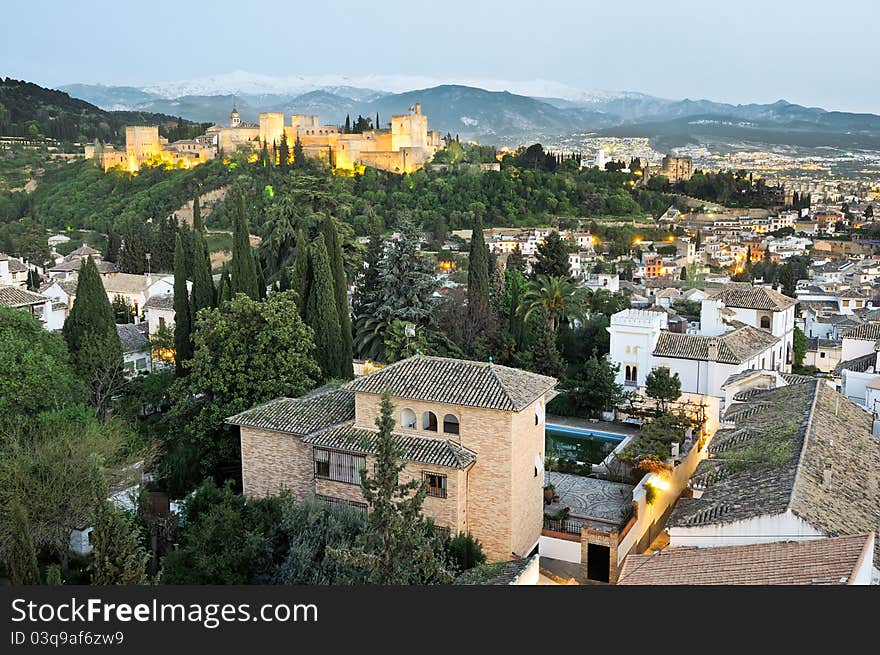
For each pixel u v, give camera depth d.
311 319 57.66
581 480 50.88
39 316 71.12
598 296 93.25
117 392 55.69
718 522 27.94
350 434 39.00
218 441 47.75
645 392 66.56
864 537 23.73
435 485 36.75
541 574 36.88
